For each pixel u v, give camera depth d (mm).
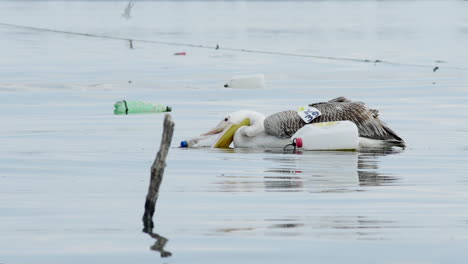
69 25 115812
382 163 26516
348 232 17812
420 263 15812
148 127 35312
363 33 104188
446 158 27500
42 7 181125
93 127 35250
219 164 26297
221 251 16547
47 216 19328
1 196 21469
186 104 43969
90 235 17719
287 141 29688
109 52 78125
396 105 43062
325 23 128125
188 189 22281
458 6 187875
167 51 79812
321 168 25547
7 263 15930
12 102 44656
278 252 16469
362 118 30016
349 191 21984
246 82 52094
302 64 67500
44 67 63625
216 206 20234
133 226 18406
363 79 56656
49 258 16188
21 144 30641
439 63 67250
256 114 30375
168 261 15977
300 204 20406
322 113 29812
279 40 92500
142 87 52125
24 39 92188
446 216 19172
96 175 24469
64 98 46594
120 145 30422
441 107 41938
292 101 45250
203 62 69062
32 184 23109
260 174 24531
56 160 27031
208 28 113625
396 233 17719
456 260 15977
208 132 30625
